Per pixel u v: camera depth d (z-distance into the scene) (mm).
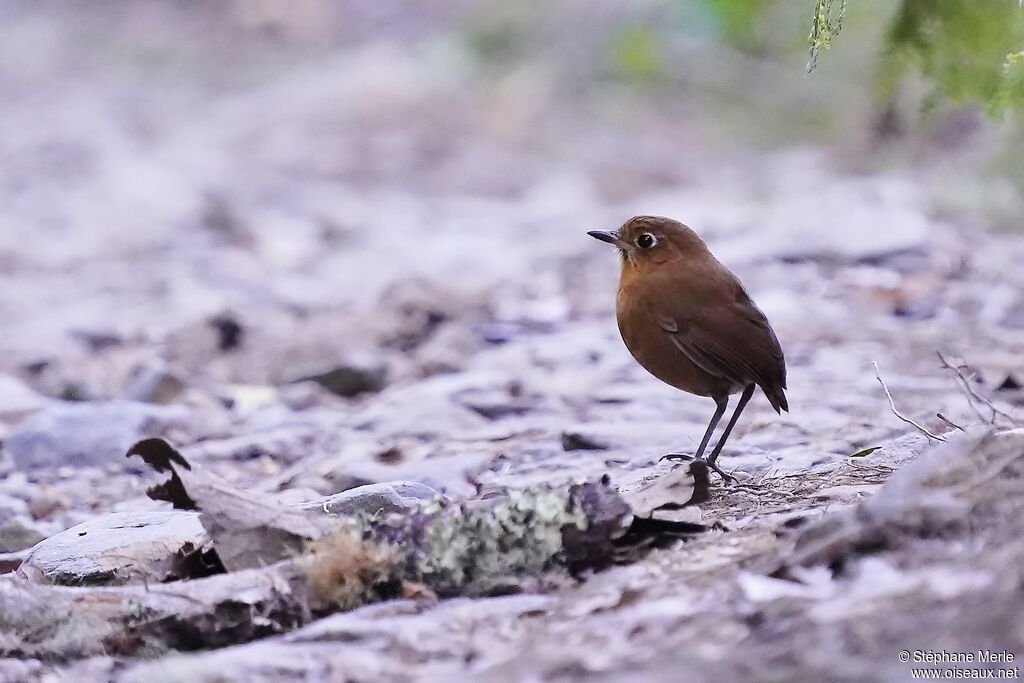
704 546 6691
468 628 6145
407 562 6688
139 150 31000
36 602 6699
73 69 39500
